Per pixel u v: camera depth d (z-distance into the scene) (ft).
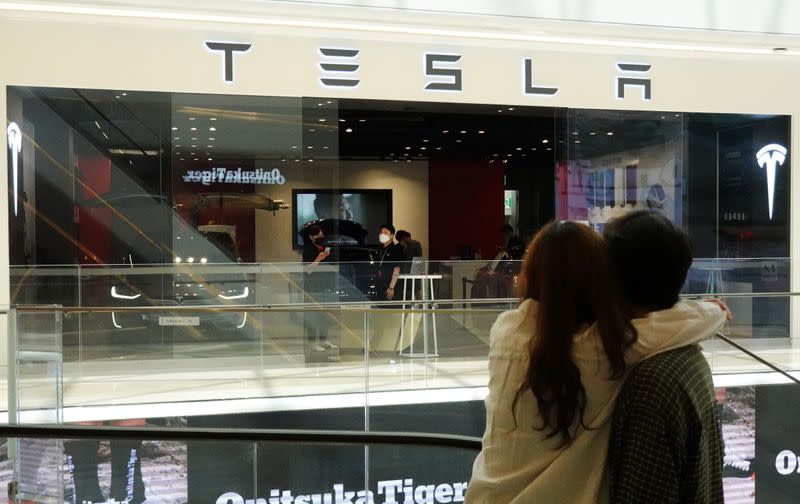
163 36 29.58
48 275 26.99
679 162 35.55
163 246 30.04
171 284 27.50
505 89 32.91
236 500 15.49
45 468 16.08
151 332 23.40
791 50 34.27
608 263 5.38
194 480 15.58
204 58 30.01
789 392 22.56
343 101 32.37
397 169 55.62
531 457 5.47
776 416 22.54
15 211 28.58
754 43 33.04
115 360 23.16
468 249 56.03
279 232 31.30
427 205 56.54
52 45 28.68
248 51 30.40
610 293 5.28
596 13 30.89
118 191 29.55
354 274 28.66
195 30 29.86
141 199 29.76
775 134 36.70
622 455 5.18
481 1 29.94
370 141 48.67
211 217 30.48
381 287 28.84
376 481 16.28
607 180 34.81
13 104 28.53
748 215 36.73
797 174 36.68
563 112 34.22
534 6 30.42
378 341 23.06
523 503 5.39
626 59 34.24
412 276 29.01
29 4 27.22
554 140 34.55
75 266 27.32
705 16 31.83
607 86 34.14
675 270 5.53
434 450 16.17
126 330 23.24
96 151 29.32
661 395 5.05
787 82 36.11
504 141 46.73
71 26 28.78
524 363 5.46
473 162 55.57
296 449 15.64
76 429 13.24
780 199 36.83
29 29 28.50
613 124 34.55
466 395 22.72
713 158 36.47
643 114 34.78
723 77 35.37
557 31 31.27
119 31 29.22
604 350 5.18
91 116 29.19
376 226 55.67
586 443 5.31
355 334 23.13
